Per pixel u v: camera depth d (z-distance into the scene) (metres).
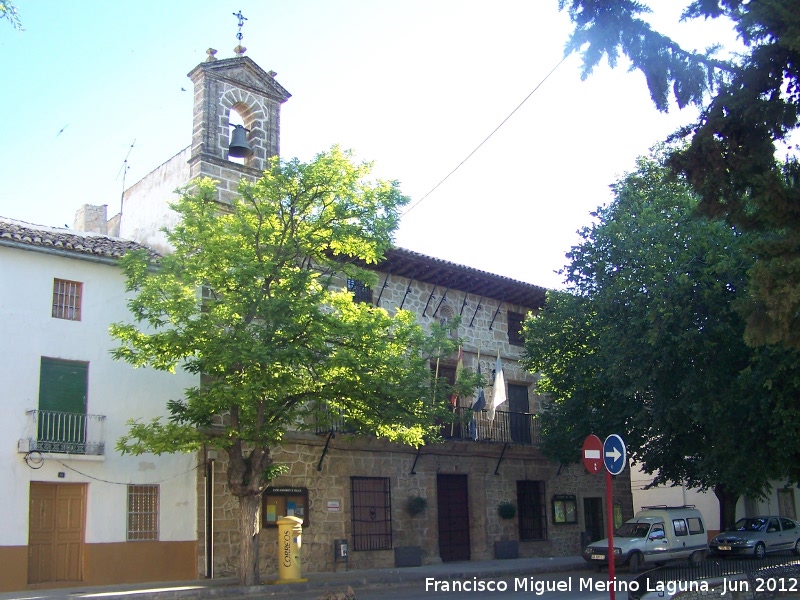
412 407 19.09
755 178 11.29
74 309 19.45
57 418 18.56
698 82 11.81
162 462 19.97
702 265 21.02
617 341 21.91
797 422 19.08
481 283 28.34
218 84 23.25
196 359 19.84
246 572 18.09
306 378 18.41
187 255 18.45
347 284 24.55
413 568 23.50
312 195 18.31
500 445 27.67
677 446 23.25
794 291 10.55
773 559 16.50
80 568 18.41
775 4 10.80
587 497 31.25
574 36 12.13
